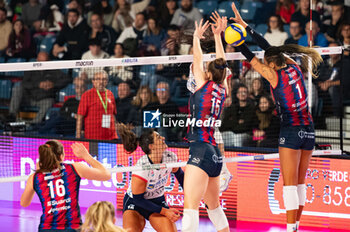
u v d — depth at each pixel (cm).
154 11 3534
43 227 1471
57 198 1488
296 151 1728
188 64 3169
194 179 1579
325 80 2908
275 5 3444
